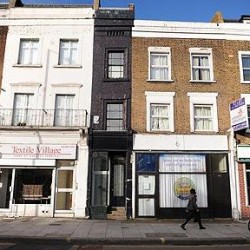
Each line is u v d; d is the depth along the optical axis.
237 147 17.05
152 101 17.62
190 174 16.84
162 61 18.56
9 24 18.56
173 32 18.66
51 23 18.58
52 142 16.80
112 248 10.12
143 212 16.33
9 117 17.23
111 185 17.05
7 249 9.65
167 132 17.19
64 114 17.48
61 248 9.98
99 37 18.47
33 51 18.47
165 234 11.95
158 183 16.62
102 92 17.69
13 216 16.09
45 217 16.02
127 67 18.02
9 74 17.86
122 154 17.42
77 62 18.16
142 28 18.58
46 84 17.73
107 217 16.19
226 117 17.62
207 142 17.16
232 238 11.33
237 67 18.39
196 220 13.48
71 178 16.77
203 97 17.83
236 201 16.59
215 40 18.72
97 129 17.14
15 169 16.67
